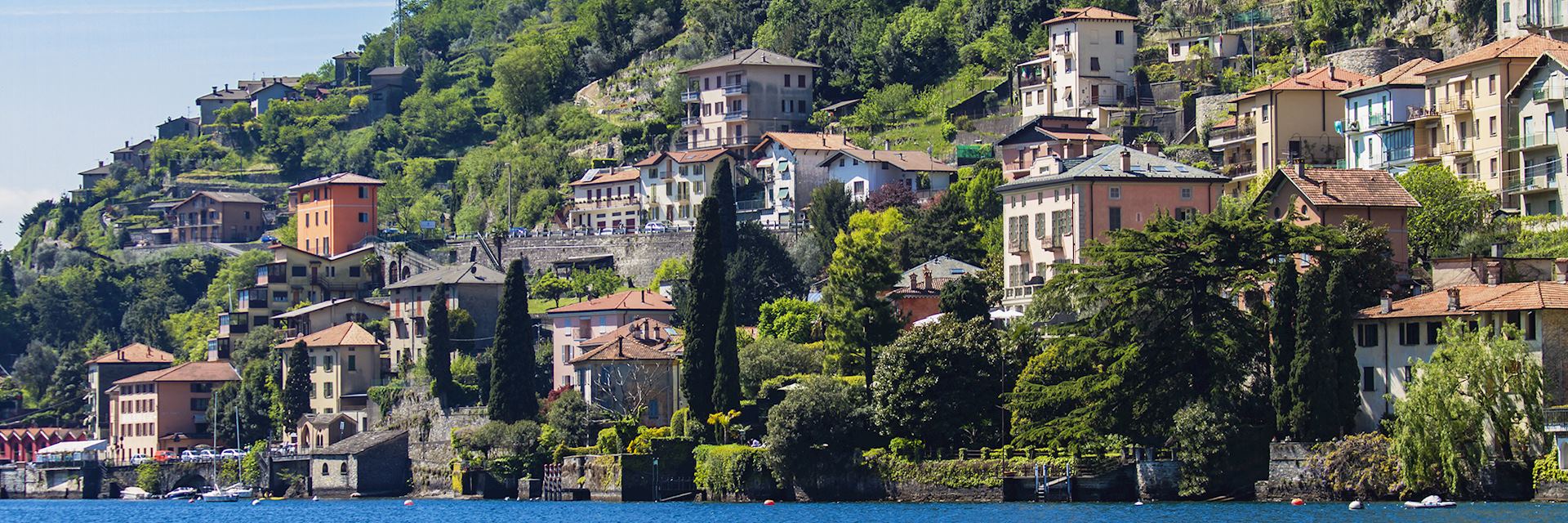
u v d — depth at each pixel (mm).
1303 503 199750
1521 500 190125
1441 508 185875
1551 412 189250
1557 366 195250
